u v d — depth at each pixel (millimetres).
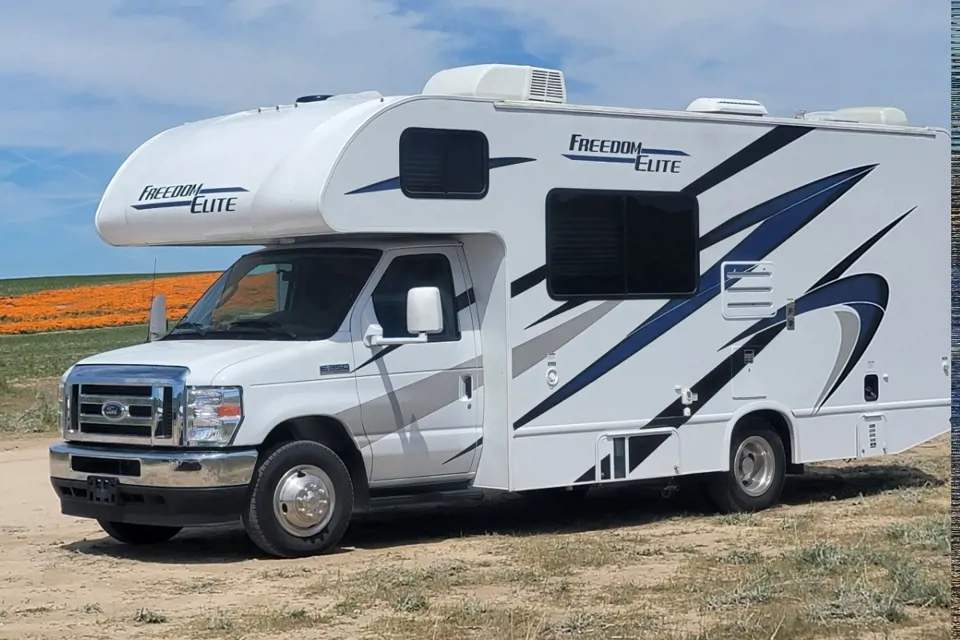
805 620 7719
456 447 10906
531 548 10328
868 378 13156
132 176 11758
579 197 11312
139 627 7977
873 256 13195
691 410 11914
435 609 8227
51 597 8891
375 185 10242
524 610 8141
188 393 9781
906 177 13445
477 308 11078
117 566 10031
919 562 9305
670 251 11820
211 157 11086
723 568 9430
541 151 11109
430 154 10531
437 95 10570
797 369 12641
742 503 12320
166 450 9883
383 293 10656
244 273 11328
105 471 10172
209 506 9758
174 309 48781
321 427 10430
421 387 10703
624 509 12812
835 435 12922
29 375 35375
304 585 9102
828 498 13250
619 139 11547
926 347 13562
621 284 11516
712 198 12109
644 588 8781
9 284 76500
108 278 81188
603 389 11406
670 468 11789
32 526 12320
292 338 10406
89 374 10359
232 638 7656
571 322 11242
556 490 12992
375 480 10609
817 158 12820
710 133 12109
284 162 10336
